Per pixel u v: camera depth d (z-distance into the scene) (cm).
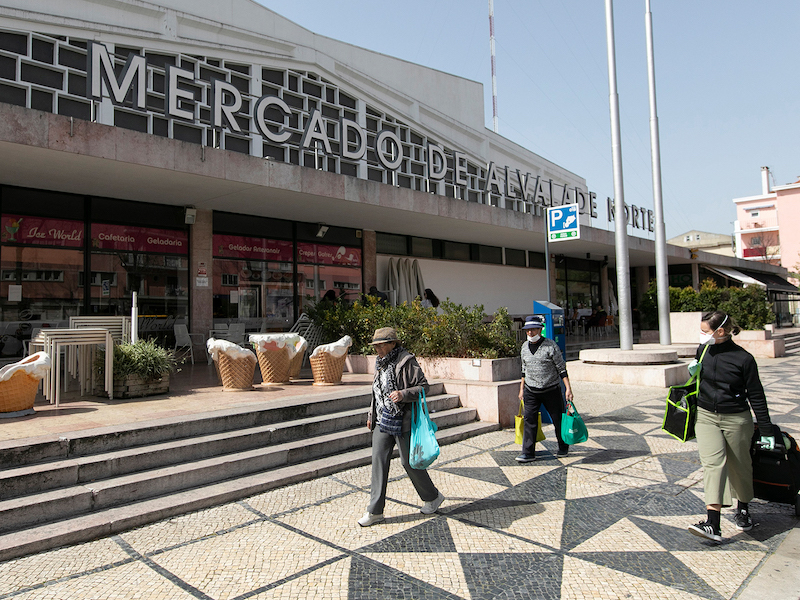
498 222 1513
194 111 1300
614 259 2442
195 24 1320
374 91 1683
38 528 381
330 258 1449
